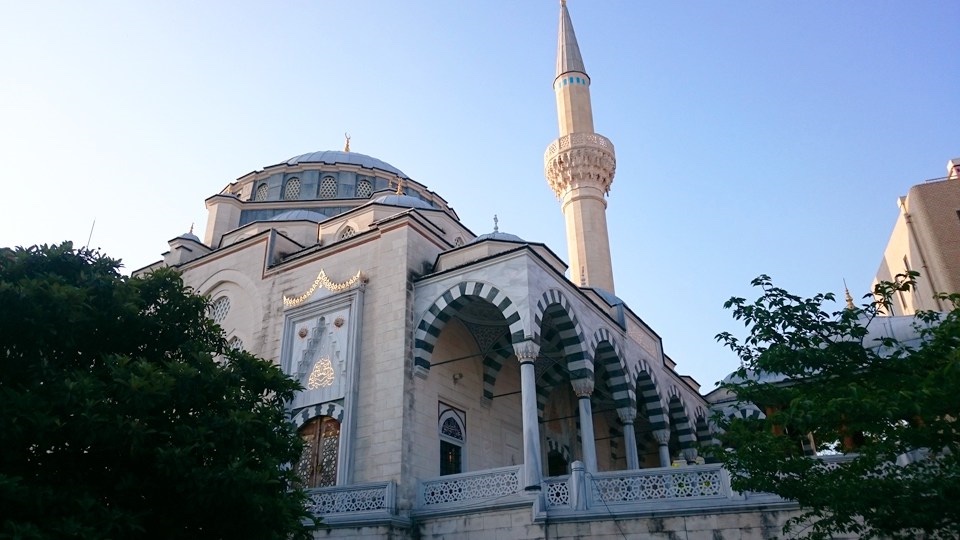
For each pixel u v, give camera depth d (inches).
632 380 971.3
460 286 793.6
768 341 442.9
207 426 405.4
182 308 487.8
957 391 343.6
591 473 645.3
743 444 424.8
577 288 872.9
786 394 435.5
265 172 1497.3
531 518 631.8
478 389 918.4
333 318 858.1
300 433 822.5
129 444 368.2
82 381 364.8
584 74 1663.4
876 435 395.5
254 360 494.0
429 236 893.8
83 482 372.5
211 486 374.6
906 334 828.6
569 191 1513.3
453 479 708.0
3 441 340.8
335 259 907.4
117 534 343.6
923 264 948.6
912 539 385.4
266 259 984.3
